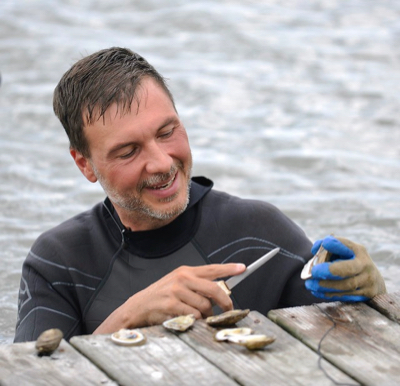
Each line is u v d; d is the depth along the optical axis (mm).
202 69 10312
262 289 3729
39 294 3709
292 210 6383
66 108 3602
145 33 11922
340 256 3055
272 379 2430
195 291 3156
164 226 3734
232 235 3812
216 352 2605
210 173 7207
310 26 12234
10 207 6484
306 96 9391
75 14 12766
